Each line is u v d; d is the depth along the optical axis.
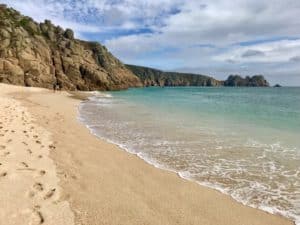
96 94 61.81
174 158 11.30
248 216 6.77
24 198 6.42
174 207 7.02
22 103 25.75
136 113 25.58
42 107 25.05
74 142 12.75
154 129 17.39
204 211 6.90
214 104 38.34
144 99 47.75
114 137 14.99
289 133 16.28
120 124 19.17
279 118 22.88
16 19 77.81
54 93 51.41
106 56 111.25
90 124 18.95
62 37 91.25
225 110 29.33
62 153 10.60
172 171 9.78
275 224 6.47
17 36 67.62
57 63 78.38
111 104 35.69
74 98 43.91
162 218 6.42
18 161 8.66
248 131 16.86
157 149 12.64
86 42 110.38
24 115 17.88
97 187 7.81
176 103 38.91
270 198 7.79
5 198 6.26
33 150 10.15
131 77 120.62
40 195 6.73
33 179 7.54
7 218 5.54
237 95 79.44
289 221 6.61
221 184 8.72
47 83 69.75
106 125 18.69
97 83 85.94
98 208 6.58
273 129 17.59
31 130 13.45
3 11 75.62
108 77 92.25
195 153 12.04
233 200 7.61
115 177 8.78
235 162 10.85
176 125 18.91
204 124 19.39
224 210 7.00
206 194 7.92
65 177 8.20
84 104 34.62
